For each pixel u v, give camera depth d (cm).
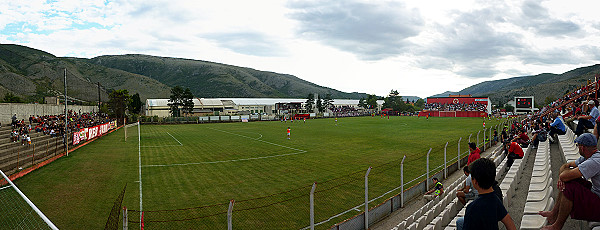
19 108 4506
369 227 1145
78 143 3516
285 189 1691
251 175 2038
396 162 2452
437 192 1312
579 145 501
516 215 902
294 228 1153
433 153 2861
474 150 1479
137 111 12562
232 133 5244
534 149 2175
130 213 1317
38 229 1081
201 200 1505
